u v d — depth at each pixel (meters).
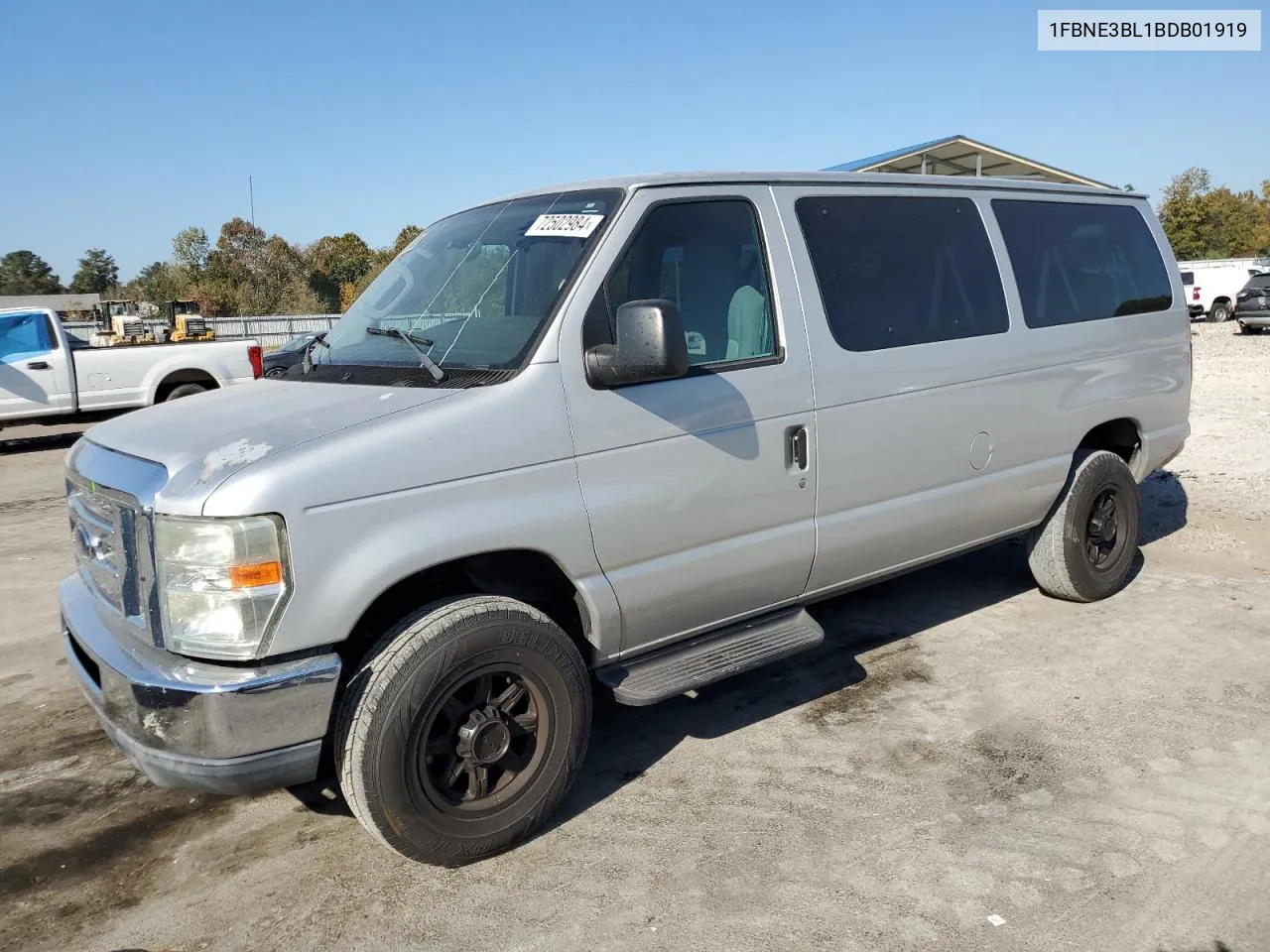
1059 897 2.90
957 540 4.60
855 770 3.70
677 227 3.57
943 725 4.03
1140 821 3.28
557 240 3.48
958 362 4.35
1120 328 5.21
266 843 3.40
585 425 3.22
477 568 3.30
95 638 3.02
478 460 3.01
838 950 2.72
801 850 3.20
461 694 3.11
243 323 27.23
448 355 3.35
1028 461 4.78
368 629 3.21
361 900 3.04
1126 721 3.98
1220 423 10.52
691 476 3.48
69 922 2.99
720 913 2.89
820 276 3.92
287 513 2.70
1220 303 32.69
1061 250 5.00
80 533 3.38
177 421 3.25
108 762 4.03
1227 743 3.78
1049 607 5.37
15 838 3.47
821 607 5.52
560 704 3.25
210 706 2.68
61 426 15.86
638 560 3.41
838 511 3.98
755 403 3.64
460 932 2.86
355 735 2.87
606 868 3.15
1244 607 5.24
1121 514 5.44
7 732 4.32
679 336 3.06
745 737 4.01
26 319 12.64
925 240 4.36
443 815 3.04
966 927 2.79
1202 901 2.86
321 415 3.02
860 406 3.97
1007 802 3.42
